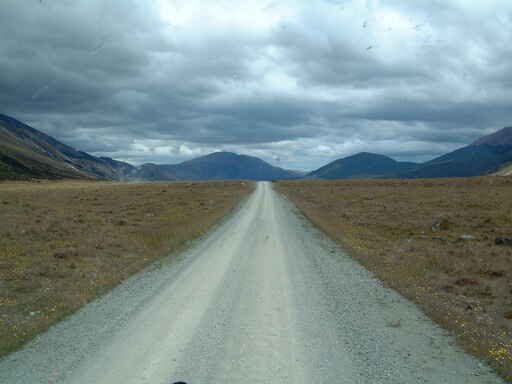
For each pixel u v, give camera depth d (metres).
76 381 4.84
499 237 15.58
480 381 4.88
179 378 4.91
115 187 68.25
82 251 13.44
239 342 6.10
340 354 5.68
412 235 18.86
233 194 52.31
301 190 64.38
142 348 5.85
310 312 7.64
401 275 10.75
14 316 7.27
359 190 56.66
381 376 5.00
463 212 26.86
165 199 41.19
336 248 15.42
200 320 7.11
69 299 8.30
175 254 13.83
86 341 6.12
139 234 17.58
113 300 8.38
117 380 4.86
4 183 82.88
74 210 28.67
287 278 10.45
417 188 55.59
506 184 51.72
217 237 17.81
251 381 4.84
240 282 9.98
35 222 20.64
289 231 20.06
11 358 5.52
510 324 7.34
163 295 8.75
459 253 13.77
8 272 10.58
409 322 7.11
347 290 9.31
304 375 5.02
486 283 10.23
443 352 5.78
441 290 9.64
